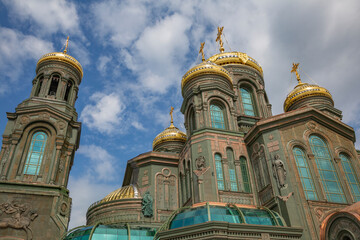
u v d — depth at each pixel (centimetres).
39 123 3175
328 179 2589
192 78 3731
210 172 2795
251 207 2334
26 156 2998
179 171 3381
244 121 3834
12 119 3188
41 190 2769
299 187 2438
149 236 2350
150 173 3322
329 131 2869
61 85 3612
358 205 2077
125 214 2997
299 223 2245
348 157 2819
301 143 2700
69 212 2830
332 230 2173
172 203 3209
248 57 4559
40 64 3766
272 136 2731
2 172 2817
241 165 2956
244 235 1886
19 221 2552
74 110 3569
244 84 4331
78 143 3525
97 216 3116
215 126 3319
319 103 4256
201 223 1852
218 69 3731
